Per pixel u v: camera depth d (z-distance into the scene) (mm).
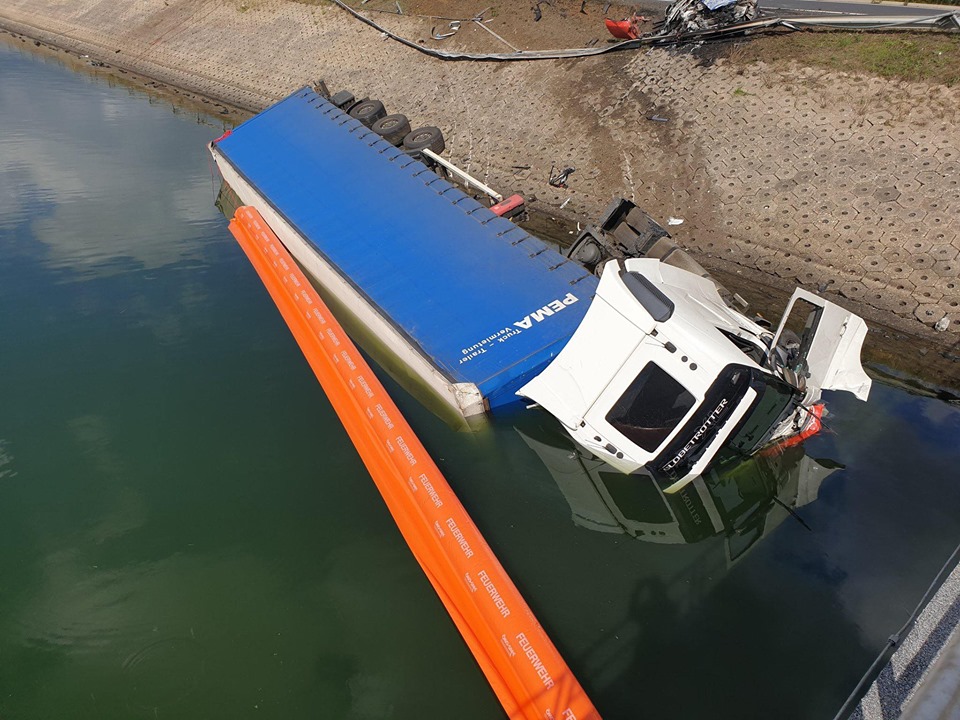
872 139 14133
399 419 9359
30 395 10641
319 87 19297
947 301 11883
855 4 20031
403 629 7117
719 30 17422
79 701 6613
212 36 31531
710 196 15102
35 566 8000
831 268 13078
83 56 35188
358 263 12781
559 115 18797
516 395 9828
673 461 8250
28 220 16188
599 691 6340
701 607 7148
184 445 9656
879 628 6789
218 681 6723
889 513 8078
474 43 23172
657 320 8070
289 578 7723
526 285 11094
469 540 7434
